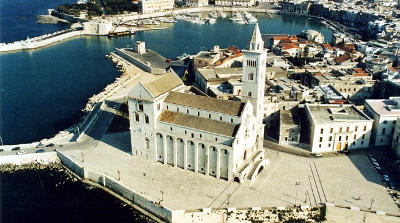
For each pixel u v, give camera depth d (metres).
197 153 167.62
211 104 167.88
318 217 146.12
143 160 181.62
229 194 155.88
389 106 196.62
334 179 166.62
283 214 146.88
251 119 170.12
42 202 160.00
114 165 176.50
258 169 169.50
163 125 172.50
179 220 145.62
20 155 184.50
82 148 191.62
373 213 146.38
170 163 177.75
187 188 159.75
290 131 194.62
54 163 187.38
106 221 149.75
